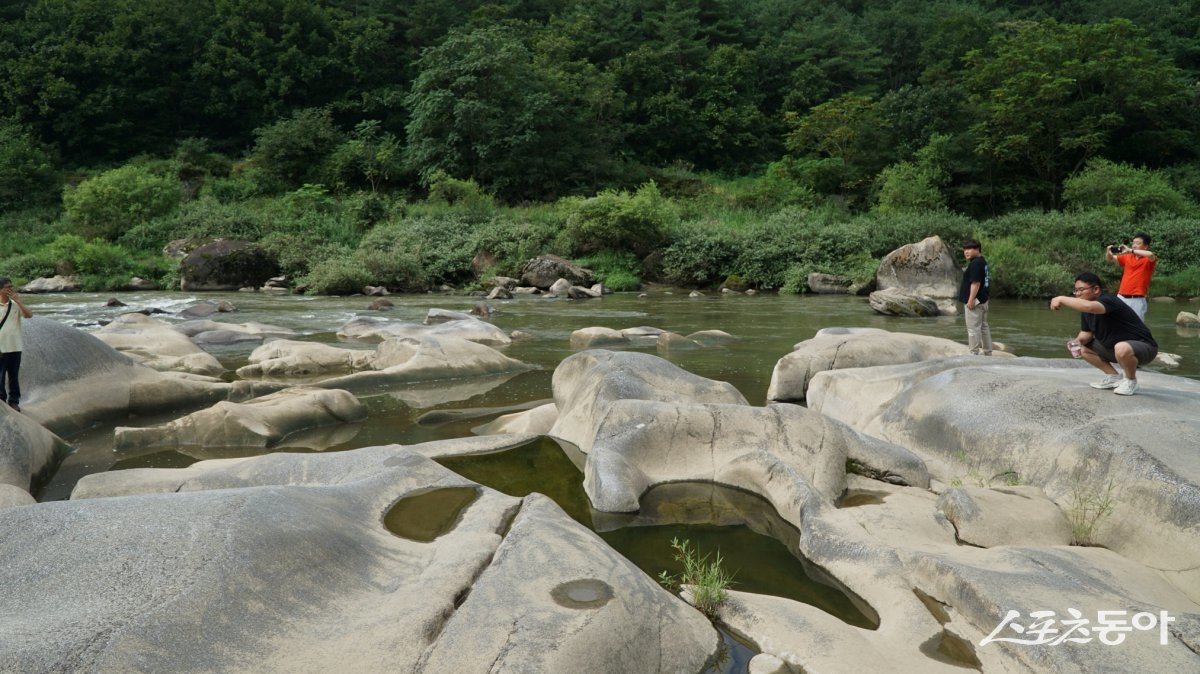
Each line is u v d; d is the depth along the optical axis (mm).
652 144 54906
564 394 8297
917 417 7250
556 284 27109
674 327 17375
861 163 44375
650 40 61875
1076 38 44750
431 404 9391
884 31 71625
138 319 13594
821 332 12484
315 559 3689
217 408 7762
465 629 3195
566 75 51000
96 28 52625
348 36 56312
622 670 3205
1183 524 4445
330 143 47312
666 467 6480
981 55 51875
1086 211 36031
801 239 30234
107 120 50406
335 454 5871
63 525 3594
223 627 3037
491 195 40750
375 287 27453
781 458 6230
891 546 4633
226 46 54094
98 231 35031
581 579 3703
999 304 24062
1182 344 14547
